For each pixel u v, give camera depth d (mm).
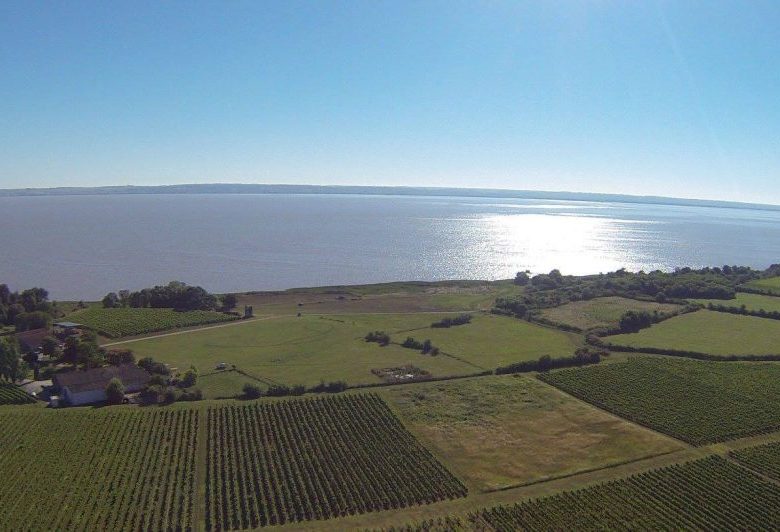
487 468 94750
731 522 80438
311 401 119500
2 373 124688
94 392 117312
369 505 83438
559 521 79938
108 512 79750
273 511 81500
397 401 121062
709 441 105188
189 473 90438
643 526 79250
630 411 117500
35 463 91625
